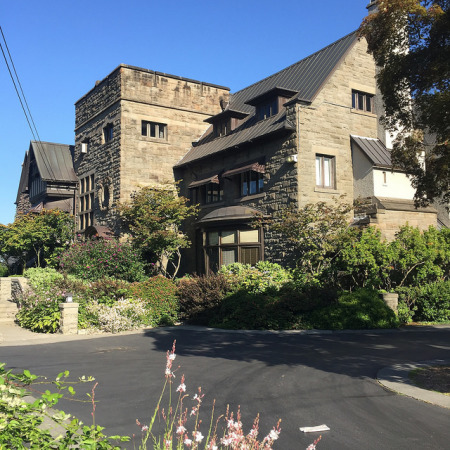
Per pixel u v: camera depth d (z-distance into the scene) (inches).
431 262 671.8
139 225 884.0
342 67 824.3
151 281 716.7
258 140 810.8
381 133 850.1
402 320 652.1
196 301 663.8
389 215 753.6
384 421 243.8
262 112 873.5
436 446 209.5
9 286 865.5
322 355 428.5
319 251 679.7
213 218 837.8
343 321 600.7
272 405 271.4
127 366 379.9
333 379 335.6
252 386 315.0
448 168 397.1
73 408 262.5
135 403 272.8
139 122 1022.4
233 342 506.6
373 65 872.3
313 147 766.5
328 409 264.1
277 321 605.9
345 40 872.3
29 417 129.6
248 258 805.9
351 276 707.4
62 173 1250.0
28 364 388.5
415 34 423.8
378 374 348.5
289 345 484.7
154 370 364.2
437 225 853.8
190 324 671.1
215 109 1135.0
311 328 601.6
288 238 721.6
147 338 539.8
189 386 315.0
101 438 157.9
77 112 1246.3
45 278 786.8
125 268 837.8
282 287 649.6
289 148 760.3
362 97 861.2
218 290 664.4
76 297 635.5
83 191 1202.0
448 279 724.0
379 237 686.5
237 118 962.7
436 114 396.5
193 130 1094.4
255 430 148.1
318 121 778.2
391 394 297.1
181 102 1082.7
